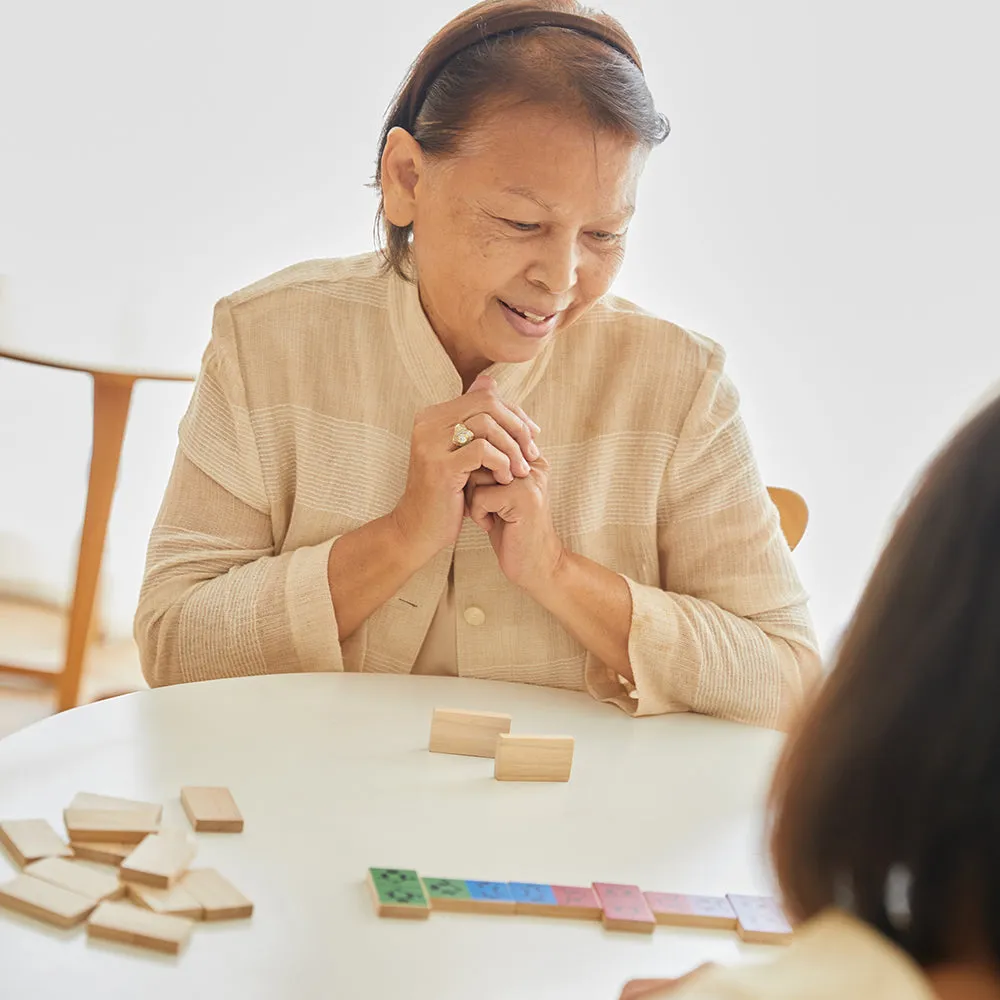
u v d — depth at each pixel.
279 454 1.58
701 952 0.96
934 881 0.48
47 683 2.83
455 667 1.59
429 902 0.96
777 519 1.63
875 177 3.08
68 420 3.20
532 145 1.26
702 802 1.21
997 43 3.01
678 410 1.58
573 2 1.33
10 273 3.28
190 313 3.06
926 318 3.11
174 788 1.11
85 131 3.27
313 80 3.28
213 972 0.86
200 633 1.47
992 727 0.46
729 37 3.05
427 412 1.43
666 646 1.46
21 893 0.90
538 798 1.18
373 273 1.57
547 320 1.39
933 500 0.50
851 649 0.51
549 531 1.45
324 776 1.17
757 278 3.13
